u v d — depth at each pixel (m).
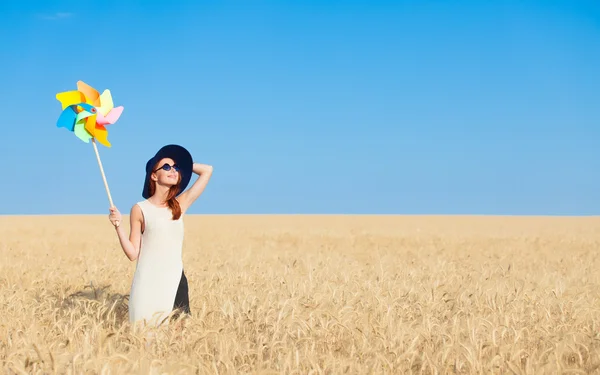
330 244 27.12
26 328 6.17
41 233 34.31
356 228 44.53
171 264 7.45
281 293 9.16
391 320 6.67
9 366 4.89
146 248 7.45
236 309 7.27
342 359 5.53
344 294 9.22
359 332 6.30
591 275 14.95
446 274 13.84
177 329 6.62
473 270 15.38
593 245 28.03
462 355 5.54
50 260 16.72
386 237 32.41
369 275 13.75
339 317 6.79
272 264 16.34
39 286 10.51
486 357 5.77
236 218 71.81
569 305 8.76
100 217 69.06
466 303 8.91
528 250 24.80
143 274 7.37
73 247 23.45
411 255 21.25
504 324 6.91
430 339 6.07
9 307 7.64
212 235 32.94
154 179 7.54
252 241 28.31
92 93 7.45
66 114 7.38
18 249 21.50
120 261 17.12
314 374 5.00
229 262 16.31
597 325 7.63
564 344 5.70
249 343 5.95
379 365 5.30
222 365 5.19
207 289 9.75
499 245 27.55
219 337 5.93
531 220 74.62
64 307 8.59
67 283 11.55
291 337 6.32
